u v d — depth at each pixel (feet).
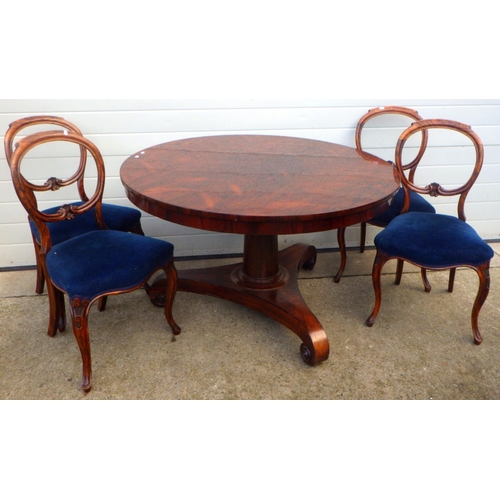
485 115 8.85
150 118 8.07
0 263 8.77
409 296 8.07
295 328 6.47
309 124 8.53
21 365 6.29
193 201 5.15
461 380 6.16
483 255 6.20
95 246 5.80
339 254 9.63
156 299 7.51
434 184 6.77
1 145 7.84
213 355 6.56
